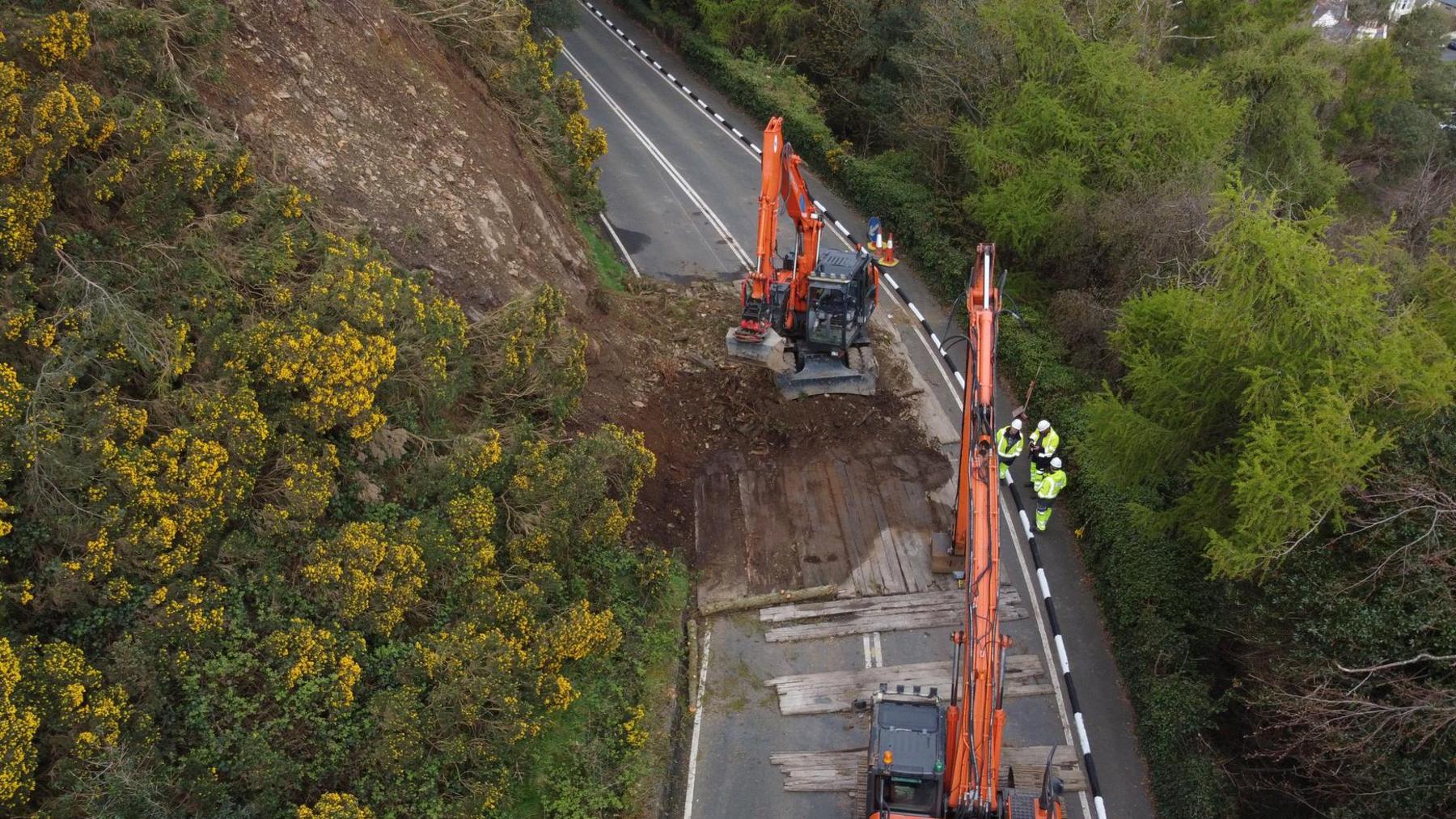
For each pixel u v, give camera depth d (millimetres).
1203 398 14867
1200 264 16125
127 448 10625
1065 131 23797
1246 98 25453
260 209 13930
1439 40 45531
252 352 12133
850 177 28953
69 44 12797
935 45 28719
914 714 12695
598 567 15203
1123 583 15906
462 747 11820
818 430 19469
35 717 8969
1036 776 13852
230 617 11250
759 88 32500
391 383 13586
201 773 10383
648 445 18500
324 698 11398
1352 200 38156
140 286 12047
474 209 18438
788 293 20156
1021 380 21484
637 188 27594
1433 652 12258
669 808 13383
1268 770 14102
